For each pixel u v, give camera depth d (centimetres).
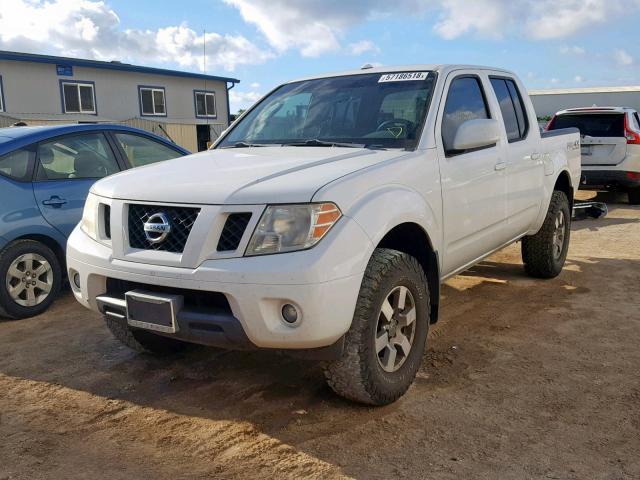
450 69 427
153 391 362
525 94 537
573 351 409
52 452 293
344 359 305
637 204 1140
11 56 1980
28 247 504
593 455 281
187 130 2452
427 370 382
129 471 276
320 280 273
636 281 583
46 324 490
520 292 554
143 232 313
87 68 2236
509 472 268
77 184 546
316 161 335
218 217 288
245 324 280
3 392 363
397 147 372
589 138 1069
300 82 477
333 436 302
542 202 538
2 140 514
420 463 277
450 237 388
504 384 359
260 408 335
